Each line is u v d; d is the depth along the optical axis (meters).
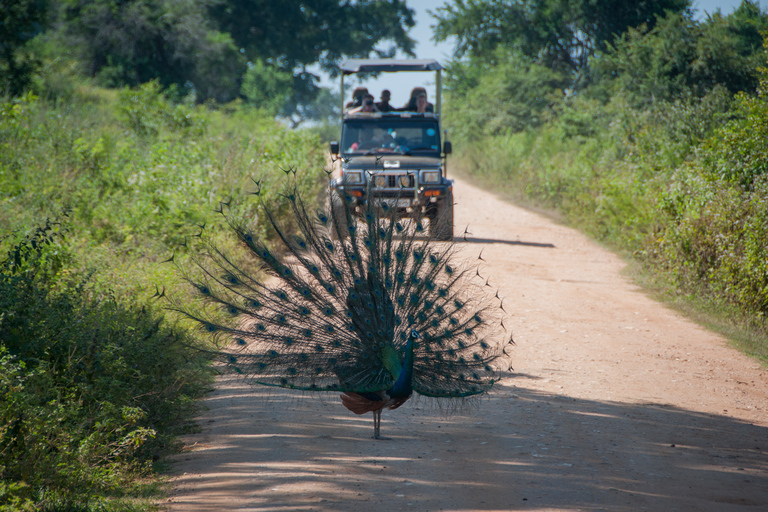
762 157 55.78
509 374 34.62
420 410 29.25
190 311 33.78
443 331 24.59
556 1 179.12
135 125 90.25
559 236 86.44
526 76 180.75
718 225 52.81
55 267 32.22
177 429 25.27
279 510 17.95
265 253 25.31
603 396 31.59
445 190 64.69
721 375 36.16
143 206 51.28
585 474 21.59
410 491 19.72
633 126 96.38
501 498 19.36
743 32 128.88
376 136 71.00
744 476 22.16
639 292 57.41
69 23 163.62
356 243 24.94
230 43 184.12
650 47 121.88
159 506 18.23
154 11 164.62
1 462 18.09
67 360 22.89
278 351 24.20
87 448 19.52
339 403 30.05
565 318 47.44
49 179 52.56
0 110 69.31
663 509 18.92
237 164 63.22
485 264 64.44
